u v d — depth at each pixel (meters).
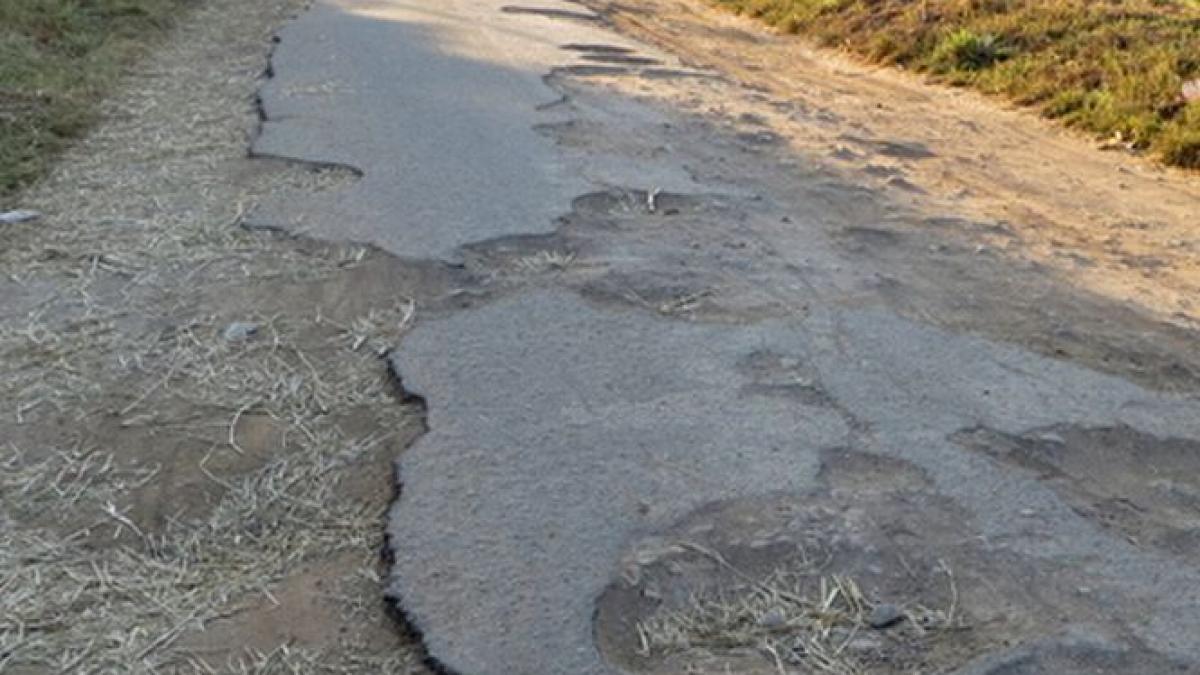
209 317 5.26
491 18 13.44
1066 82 10.42
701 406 4.45
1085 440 4.30
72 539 3.75
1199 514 3.88
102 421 4.41
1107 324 5.39
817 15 14.16
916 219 6.87
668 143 8.22
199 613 3.41
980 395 4.60
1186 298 5.82
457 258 5.83
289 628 3.34
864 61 12.45
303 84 9.73
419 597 3.40
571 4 14.93
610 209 6.64
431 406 4.45
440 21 13.04
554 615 3.32
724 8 15.91
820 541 3.65
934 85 11.34
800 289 5.58
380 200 6.67
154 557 3.67
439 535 3.67
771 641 3.25
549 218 6.40
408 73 10.19
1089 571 3.54
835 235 6.45
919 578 3.50
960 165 8.31
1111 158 8.84
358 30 12.34
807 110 9.86
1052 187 7.89
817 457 4.11
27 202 6.77
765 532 3.69
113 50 10.88
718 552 3.60
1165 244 6.74
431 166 7.34
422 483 3.94
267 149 7.77
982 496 3.90
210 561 3.65
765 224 6.54
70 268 5.80
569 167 7.39
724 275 5.70
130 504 3.92
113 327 5.17
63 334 5.09
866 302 5.46
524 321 5.15
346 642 3.28
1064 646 3.21
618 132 8.43
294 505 3.91
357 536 3.74
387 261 5.80
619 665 3.15
